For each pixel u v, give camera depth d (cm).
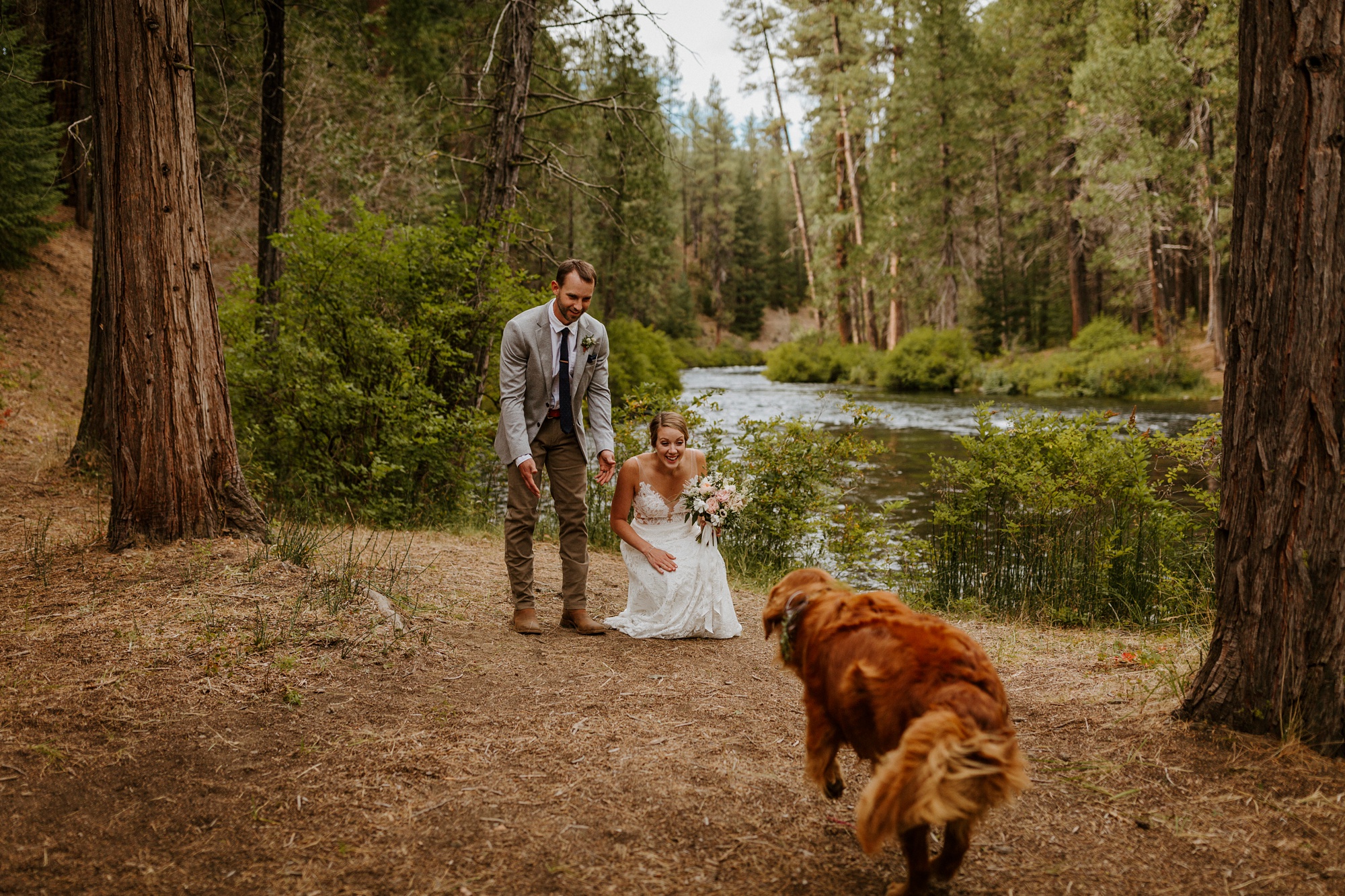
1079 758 334
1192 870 261
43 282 1560
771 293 8525
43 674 372
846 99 4066
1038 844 277
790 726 379
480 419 887
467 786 312
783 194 8881
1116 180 2823
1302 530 314
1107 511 729
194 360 552
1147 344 3231
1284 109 309
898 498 1152
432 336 890
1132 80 2695
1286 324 311
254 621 441
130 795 298
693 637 513
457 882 255
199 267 554
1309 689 317
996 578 719
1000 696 222
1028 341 4050
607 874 260
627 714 384
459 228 922
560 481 509
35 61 1468
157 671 384
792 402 2717
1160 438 732
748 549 824
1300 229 306
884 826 199
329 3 1667
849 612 267
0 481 759
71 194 1864
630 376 2977
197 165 555
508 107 1067
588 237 2797
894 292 4038
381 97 1712
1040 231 4138
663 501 527
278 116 1130
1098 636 583
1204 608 613
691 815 295
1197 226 2873
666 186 2216
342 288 859
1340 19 301
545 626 520
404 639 453
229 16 1325
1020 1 3575
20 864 258
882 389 3628
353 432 841
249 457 774
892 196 3847
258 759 328
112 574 491
